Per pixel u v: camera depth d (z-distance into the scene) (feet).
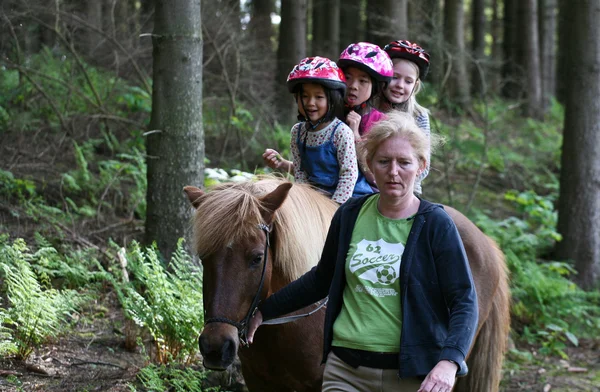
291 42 37.65
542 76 60.44
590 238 26.68
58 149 24.62
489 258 11.29
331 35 58.23
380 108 13.25
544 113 53.11
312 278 9.19
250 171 27.48
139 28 29.81
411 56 12.94
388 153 8.29
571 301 23.39
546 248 27.99
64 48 30.01
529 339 21.97
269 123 30.66
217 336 8.71
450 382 7.49
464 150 31.91
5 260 15.70
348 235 8.64
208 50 30.22
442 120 38.04
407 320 8.07
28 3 25.46
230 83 29.35
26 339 13.96
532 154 40.01
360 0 59.72
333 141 11.43
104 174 23.20
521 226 26.23
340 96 11.34
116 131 27.55
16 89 26.37
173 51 17.39
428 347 8.05
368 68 11.95
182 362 14.65
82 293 16.80
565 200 27.07
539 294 22.75
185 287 15.01
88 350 14.88
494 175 36.11
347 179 11.27
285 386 10.85
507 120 45.80
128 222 21.36
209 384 14.03
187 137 17.62
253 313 9.32
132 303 14.42
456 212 11.73
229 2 32.32
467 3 97.45
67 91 27.45
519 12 52.39
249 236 9.12
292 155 12.24
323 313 10.61
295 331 10.29
